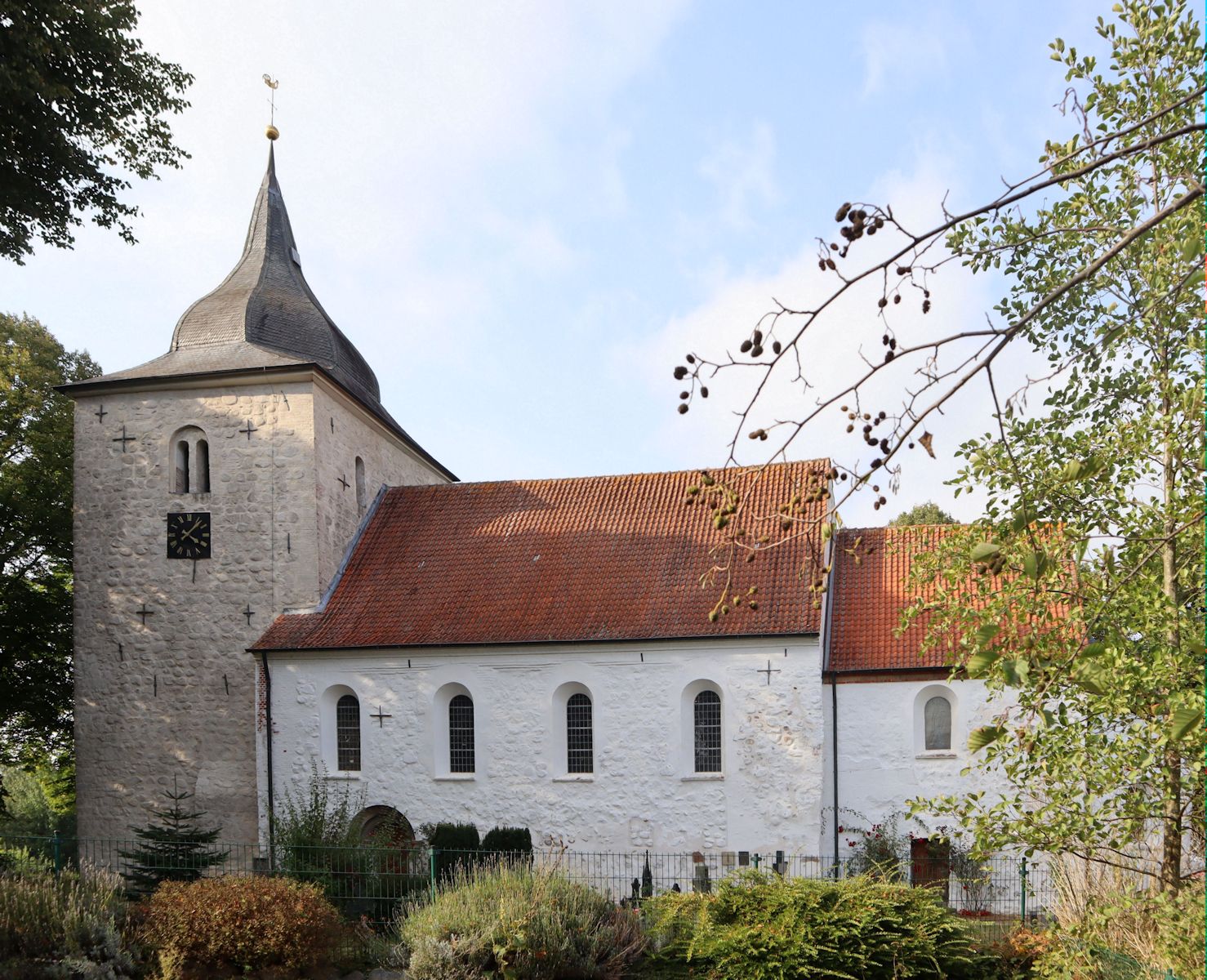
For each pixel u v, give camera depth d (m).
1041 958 11.68
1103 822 9.46
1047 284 10.80
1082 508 10.58
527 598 23.50
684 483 26.02
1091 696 9.37
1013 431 10.68
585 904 15.05
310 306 28.27
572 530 25.30
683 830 21.14
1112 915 9.15
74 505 25.80
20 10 17.45
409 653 22.89
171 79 20.72
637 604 22.61
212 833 22.20
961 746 21.53
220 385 25.36
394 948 15.12
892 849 20.83
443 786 22.38
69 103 19.34
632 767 21.56
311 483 24.80
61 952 12.78
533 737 22.14
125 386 25.62
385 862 19.53
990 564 6.27
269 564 24.73
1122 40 10.41
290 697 23.36
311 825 20.69
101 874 15.90
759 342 4.72
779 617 21.28
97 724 24.97
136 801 24.56
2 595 28.58
